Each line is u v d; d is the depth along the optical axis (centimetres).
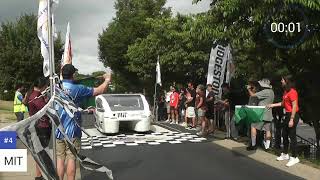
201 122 1514
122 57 4456
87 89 709
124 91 4650
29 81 4241
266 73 1377
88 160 714
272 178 834
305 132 2509
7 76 4266
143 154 1119
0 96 4347
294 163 939
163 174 880
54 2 650
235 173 882
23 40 4303
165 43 2986
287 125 964
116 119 1507
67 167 687
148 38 3188
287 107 958
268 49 1247
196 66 2798
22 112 1755
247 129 1292
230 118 1381
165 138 1423
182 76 3036
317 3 955
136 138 1427
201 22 1211
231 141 1316
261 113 1098
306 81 1268
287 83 948
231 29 1150
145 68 3322
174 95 1970
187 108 1738
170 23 2850
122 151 1170
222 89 1452
